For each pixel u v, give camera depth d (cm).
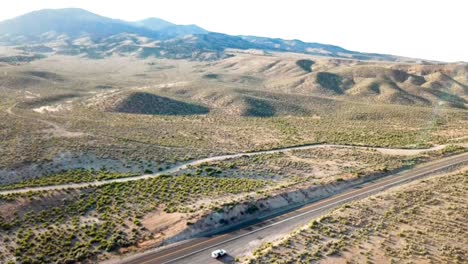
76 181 6397
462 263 3984
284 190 6109
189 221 5006
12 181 6284
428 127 11531
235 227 5091
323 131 11288
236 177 7112
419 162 7812
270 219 5328
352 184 6625
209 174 7212
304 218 5325
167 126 11306
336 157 8444
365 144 9569
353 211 5278
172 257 4338
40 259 4247
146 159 7850
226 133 10850
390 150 8956
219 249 4491
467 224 4794
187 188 6294
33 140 8200
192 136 10225
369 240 4481
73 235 4731
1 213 5094
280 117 13850
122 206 5553
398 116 13300
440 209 5225
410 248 4275
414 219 4959
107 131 9819
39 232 4800
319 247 4353
